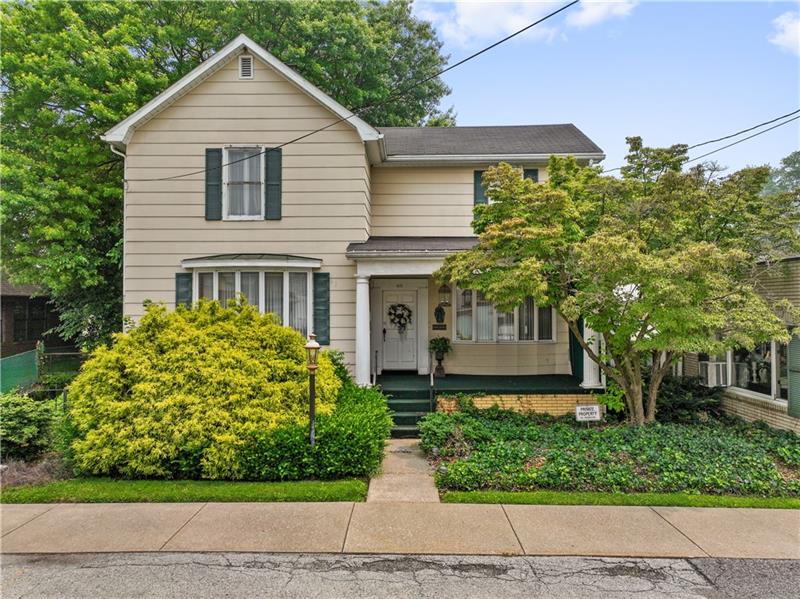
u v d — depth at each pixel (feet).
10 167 41.39
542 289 23.29
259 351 24.32
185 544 14.93
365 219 34.68
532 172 39.63
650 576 13.17
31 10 44.39
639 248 23.30
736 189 25.76
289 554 14.33
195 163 34.04
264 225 34.09
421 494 19.08
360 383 31.42
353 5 64.80
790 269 25.96
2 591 12.41
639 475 19.81
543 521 16.57
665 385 31.96
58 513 17.31
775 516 17.03
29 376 43.52
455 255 27.07
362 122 33.78
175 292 33.81
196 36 53.83
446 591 12.42
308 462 20.44
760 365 28.30
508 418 28.58
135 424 20.75
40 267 45.78
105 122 45.85
